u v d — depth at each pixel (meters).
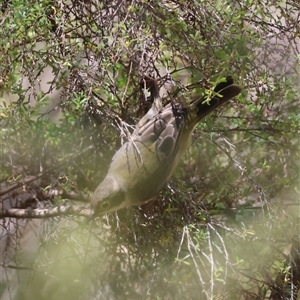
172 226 4.46
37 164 4.79
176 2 3.98
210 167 4.74
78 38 4.11
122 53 3.85
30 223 5.88
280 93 4.36
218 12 3.98
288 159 4.83
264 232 4.54
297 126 4.50
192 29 4.05
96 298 4.72
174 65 4.12
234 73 4.05
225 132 4.68
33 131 4.51
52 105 4.95
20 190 5.03
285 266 4.50
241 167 4.47
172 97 4.28
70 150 4.67
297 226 4.53
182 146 4.42
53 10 4.04
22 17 3.82
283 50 4.14
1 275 5.59
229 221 4.70
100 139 4.53
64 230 4.75
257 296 4.43
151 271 4.55
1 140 4.54
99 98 4.20
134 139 4.28
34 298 5.10
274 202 4.51
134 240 4.63
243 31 4.03
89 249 4.92
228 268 4.50
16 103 4.11
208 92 3.85
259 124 4.57
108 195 4.24
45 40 4.00
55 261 4.71
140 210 4.55
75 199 4.84
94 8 4.27
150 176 4.24
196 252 4.20
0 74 4.00
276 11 4.28
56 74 3.99
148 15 3.89
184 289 4.57
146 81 4.08
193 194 4.55
